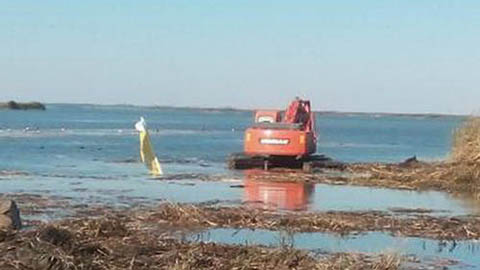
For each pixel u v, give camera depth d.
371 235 39.88
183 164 90.69
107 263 29.59
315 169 80.00
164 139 173.25
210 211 45.31
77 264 28.92
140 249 31.70
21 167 82.00
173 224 41.19
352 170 79.62
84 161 92.94
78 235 34.44
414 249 36.47
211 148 132.75
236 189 61.19
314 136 85.44
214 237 37.66
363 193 60.81
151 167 75.94
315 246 36.19
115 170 79.31
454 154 75.81
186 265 29.52
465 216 47.94
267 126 82.38
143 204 50.25
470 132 75.19
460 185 67.25
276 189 61.75
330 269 30.22
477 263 33.47
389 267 31.47
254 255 31.72
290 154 81.56
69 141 147.00
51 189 59.16
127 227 38.34
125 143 142.62
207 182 66.62
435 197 59.47
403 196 59.53
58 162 90.69
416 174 72.00
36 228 36.41
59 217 43.09
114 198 53.62
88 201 51.44
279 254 31.66
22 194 54.94
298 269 30.25
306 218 43.88
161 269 29.20
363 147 156.12
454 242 38.72
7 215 36.16
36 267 28.14
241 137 190.62
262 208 48.97
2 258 28.61
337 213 47.22
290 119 85.19
